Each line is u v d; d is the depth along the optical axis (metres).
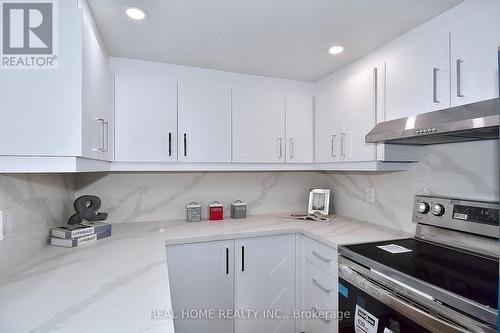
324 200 2.41
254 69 2.03
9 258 1.14
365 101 1.70
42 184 1.45
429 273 1.14
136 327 0.76
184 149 1.93
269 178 2.56
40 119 0.96
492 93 1.04
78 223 1.71
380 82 1.60
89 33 1.14
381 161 1.66
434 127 1.15
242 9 1.28
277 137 2.18
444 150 1.55
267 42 1.62
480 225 1.31
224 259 1.85
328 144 2.07
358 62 1.85
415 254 1.39
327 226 2.04
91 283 1.04
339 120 1.94
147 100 1.84
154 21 1.38
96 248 1.49
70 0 1.00
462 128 1.03
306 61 1.89
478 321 0.86
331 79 2.12
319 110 2.19
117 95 1.78
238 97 2.08
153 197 2.21
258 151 2.12
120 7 1.25
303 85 2.29
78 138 1.00
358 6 1.26
